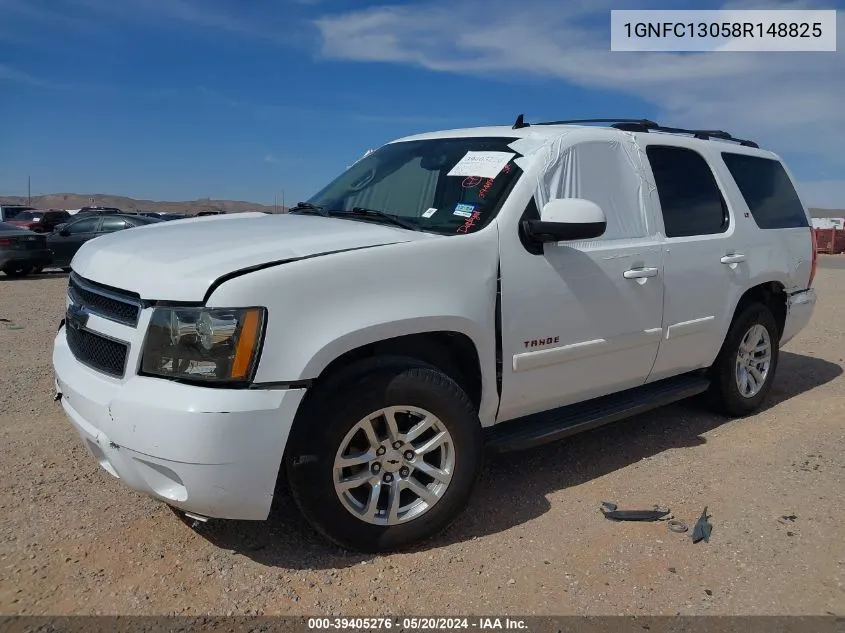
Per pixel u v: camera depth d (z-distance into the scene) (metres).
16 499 3.47
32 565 2.89
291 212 4.29
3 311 9.61
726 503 3.56
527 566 2.96
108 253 3.14
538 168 3.56
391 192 3.93
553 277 3.48
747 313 4.78
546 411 3.89
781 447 4.37
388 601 2.70
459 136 4.14
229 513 2.69
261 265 2.72
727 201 4.64
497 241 3.29
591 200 3.78
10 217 35.28
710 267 4.38
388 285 2.92
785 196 5.32
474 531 3.26
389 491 3.01
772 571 2.93
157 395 2.59
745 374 4.91
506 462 4.11
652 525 3.32
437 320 3.03
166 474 2.65
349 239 3.07
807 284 5.45
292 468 2.79
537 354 3.45
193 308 2.61
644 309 3.95
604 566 2.96
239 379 2.59
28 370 5.98
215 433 2.54
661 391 4.34
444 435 3.06
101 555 2.98
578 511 3.47
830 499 3.60
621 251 3.81
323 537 2.95
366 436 2.91
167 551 3.02
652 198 4.11
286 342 2.66
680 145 4.46
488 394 3.33
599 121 4.37
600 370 3.83
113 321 2.86
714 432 4.66
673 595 2.76
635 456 4.22
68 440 4.27
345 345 2.79
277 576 2.85
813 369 6.52
